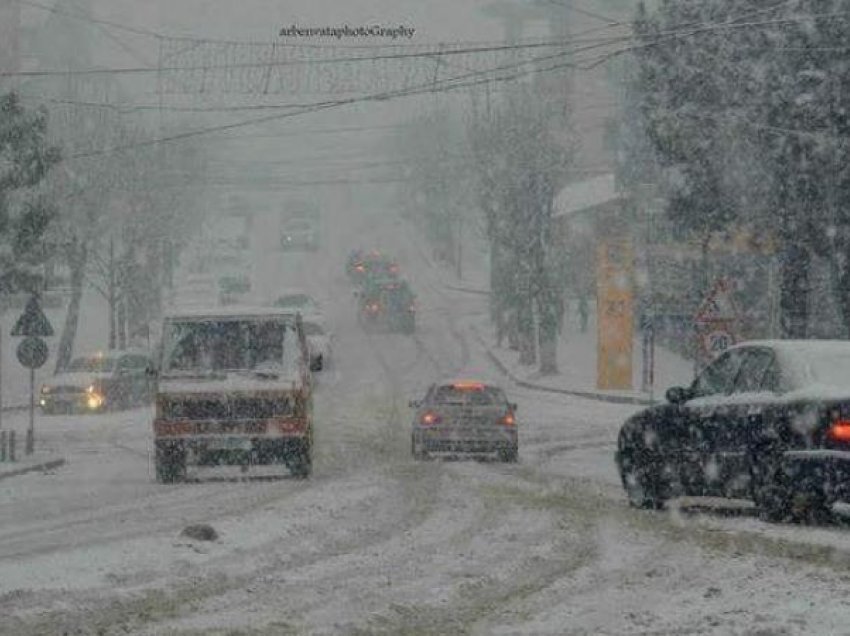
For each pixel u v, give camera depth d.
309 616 25.11
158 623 24.48
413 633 23.42
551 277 142.38
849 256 86.25
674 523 38.72
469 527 38.50
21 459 68.56
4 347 151.12
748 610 25.02
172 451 56.75
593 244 172.75
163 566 30.95
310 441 58.50
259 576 29.86
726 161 92.62
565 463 65.31
